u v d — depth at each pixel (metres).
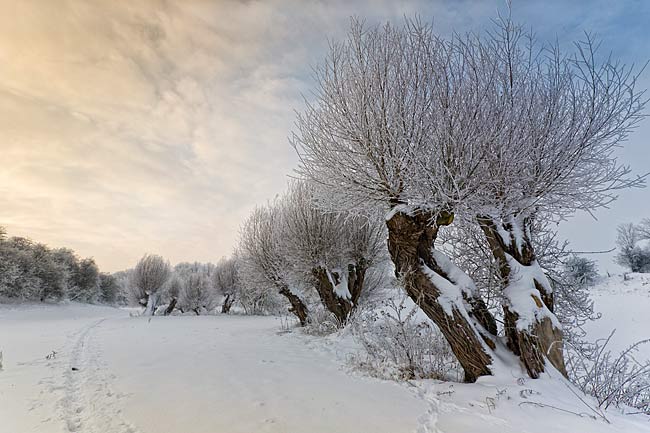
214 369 5.82
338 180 5.27
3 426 3.26
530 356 4.24
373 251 11.88
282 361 6.59
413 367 5.09
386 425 3.18
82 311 31.41
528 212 5.14
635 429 3.18
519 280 4.82
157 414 3.54
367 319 8.33
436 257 5.16
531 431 3.01
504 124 4.51
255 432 3.03
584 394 4.06
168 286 38.28
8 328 14.41
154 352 7.86
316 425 3.19
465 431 3.01
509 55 4.94
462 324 4.57
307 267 11.92
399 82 4.79
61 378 5.25
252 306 31.58
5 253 29.97
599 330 12.98
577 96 4.80
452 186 4.43
